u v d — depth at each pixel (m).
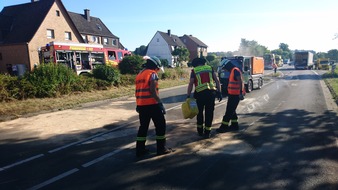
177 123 7.75
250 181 3.96
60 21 33.03
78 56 18.14
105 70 16.08
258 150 5.29
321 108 9.66
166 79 22.80
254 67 16.23
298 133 6.43
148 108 4.97
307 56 47.91
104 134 6.73
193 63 6.34
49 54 16.88
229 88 6.69
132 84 18.06
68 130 7.12
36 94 11.88
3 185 3.97
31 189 3.84
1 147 5.74
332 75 26.58
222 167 4.49
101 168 4.55
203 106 6.25
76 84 13.82
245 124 7.44
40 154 5.28
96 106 11.16
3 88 10.69
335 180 3.95
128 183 3.97
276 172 4.25
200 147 5.52
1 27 30.86
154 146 5.70
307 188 3.72
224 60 14.79
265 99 12.35
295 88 17.06
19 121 8.20
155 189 3.77
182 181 4.00
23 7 33.91
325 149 5.28
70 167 4.61
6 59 29.91
